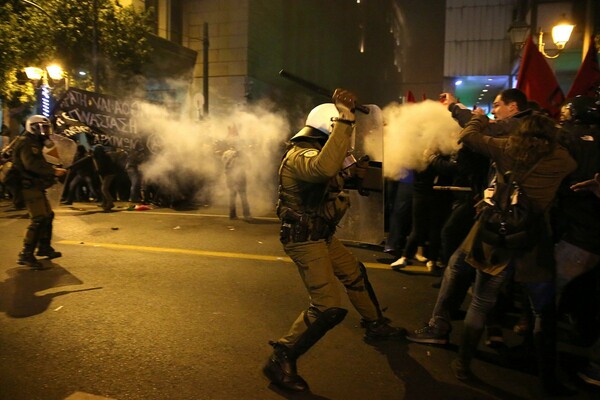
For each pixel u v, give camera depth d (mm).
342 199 3289
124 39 15773
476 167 4383
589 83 6199
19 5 13797
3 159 7645
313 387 3254
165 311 4582
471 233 3232
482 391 3229
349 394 3170
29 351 3715
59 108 10547
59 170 6121
